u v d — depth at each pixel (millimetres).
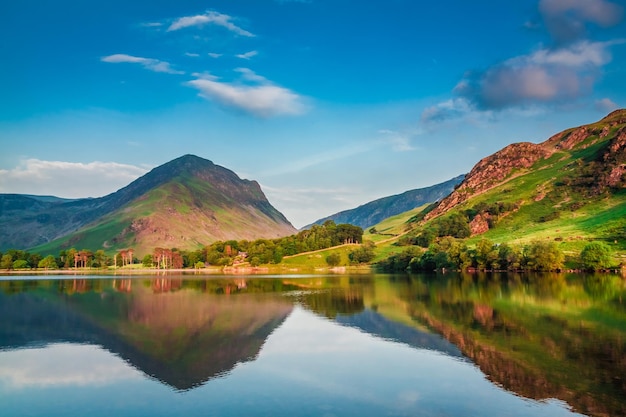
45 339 51000
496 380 34094
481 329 53531
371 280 149000
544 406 28703
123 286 134500
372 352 43750
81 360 41594
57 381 35219
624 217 199500
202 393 32094
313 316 67062
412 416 27375
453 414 27641
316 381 34625
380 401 30016
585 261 150125
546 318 59938
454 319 60938
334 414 27891
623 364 37500
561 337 48156
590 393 30938
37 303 85688
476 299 82438
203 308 77312
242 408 29078
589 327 53406
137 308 77750
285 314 69375
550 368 36719
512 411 27969
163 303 85250
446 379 34625
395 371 37062
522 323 56656
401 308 73250
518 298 82125
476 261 183875
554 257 155375
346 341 48906
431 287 111938
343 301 85500
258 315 68625
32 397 31578
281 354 43375
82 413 28562
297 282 148125
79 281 163500
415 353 42969
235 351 44844
